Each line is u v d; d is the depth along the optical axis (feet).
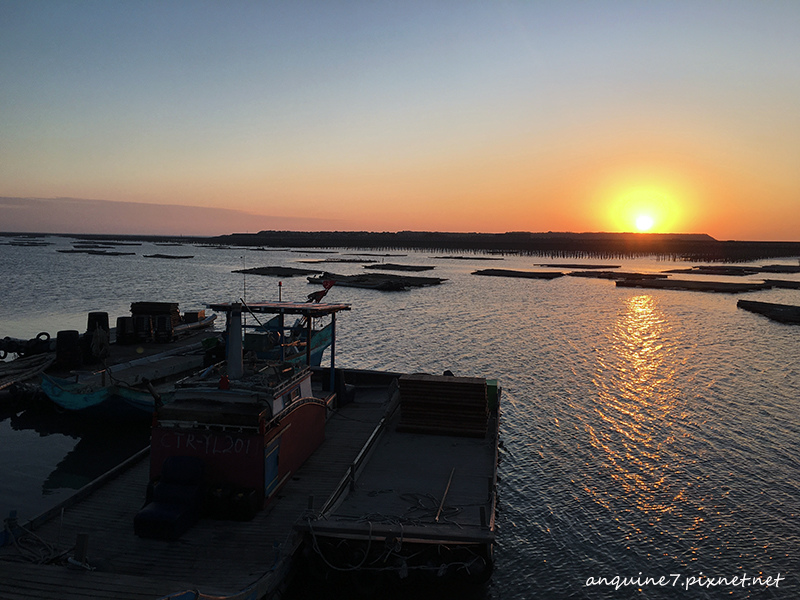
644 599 40.24
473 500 44.52
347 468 49.96
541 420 76.48
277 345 64.95
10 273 313.53
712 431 72.23
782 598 40.22
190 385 44.78
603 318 171.83
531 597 40.57
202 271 356.59
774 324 162.30
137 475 48.57
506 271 357.41
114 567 34.17
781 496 54.80
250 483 41.60
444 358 114.83
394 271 378.53
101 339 80.59
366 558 37.76
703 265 503.61
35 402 77.97
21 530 36.76
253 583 32.37
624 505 53.36
